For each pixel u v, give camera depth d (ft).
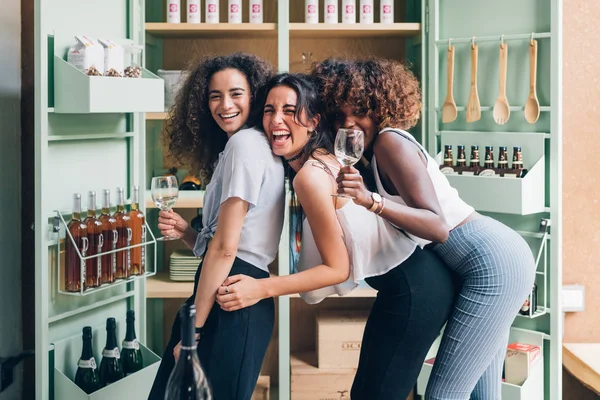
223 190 6.59
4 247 8.87
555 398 9.91
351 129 6.21
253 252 6.75
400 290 6.79
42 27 7.79
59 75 7.95
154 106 8.93
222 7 11.66
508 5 9.90
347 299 11.80
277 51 11.62
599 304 11.04
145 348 9.34
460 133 10.31
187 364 4.45
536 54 9.59
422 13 10.55
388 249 6.74
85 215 8.80
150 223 11.68
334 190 6.48
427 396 7.32
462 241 7.14
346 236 6.66
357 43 11.57
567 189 10.98
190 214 12.03
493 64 10.05
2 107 8.75
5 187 8.86
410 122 7.03
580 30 10.80
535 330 10.15
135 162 9.68
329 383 10.78
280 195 6.81
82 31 8.64
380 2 10.94
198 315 6.51
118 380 8.73
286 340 10.69
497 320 7.02
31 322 9.37
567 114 10.91
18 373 9.34
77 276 8.17
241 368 6.56
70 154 8.56
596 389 9.91
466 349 7.04
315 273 6.51
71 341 8.66
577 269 11.04
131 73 8.75
